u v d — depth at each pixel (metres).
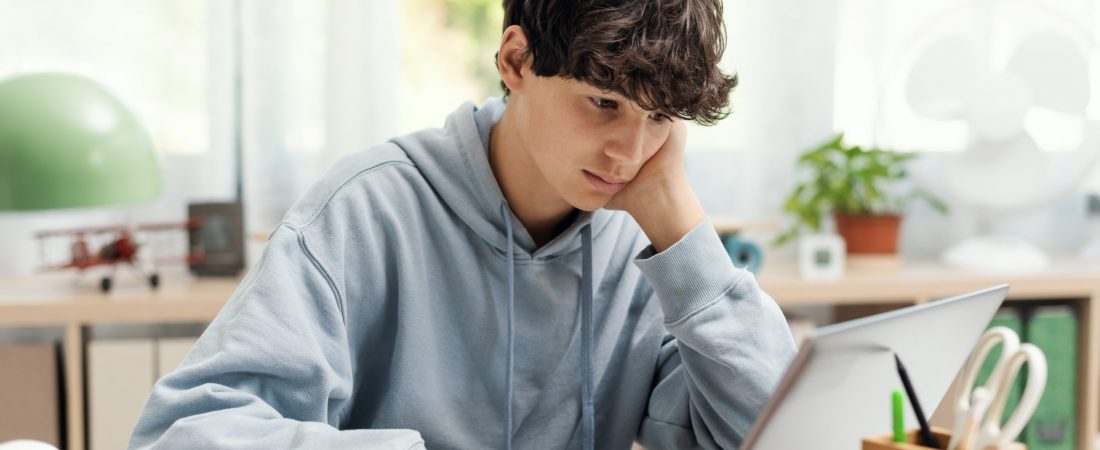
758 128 2.38
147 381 1.91
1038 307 2.14
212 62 2.19
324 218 0.98
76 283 2.02
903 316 0.73
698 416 1.04
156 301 1.84
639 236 1.15
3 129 1.76
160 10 2.17
